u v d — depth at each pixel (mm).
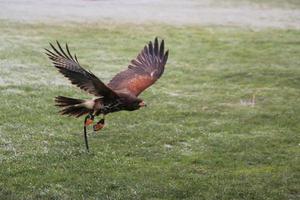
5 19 35719
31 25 34406
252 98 21219
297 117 18688
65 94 20469
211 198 12133
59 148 14859
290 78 24359
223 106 20000
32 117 17406
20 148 14703
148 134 16391
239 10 43781
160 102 20172
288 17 41438
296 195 12555
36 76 22938
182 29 35594
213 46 31406
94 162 13984
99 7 42375
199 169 13922
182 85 22953
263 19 40219
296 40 33406
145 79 8523
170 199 12055
